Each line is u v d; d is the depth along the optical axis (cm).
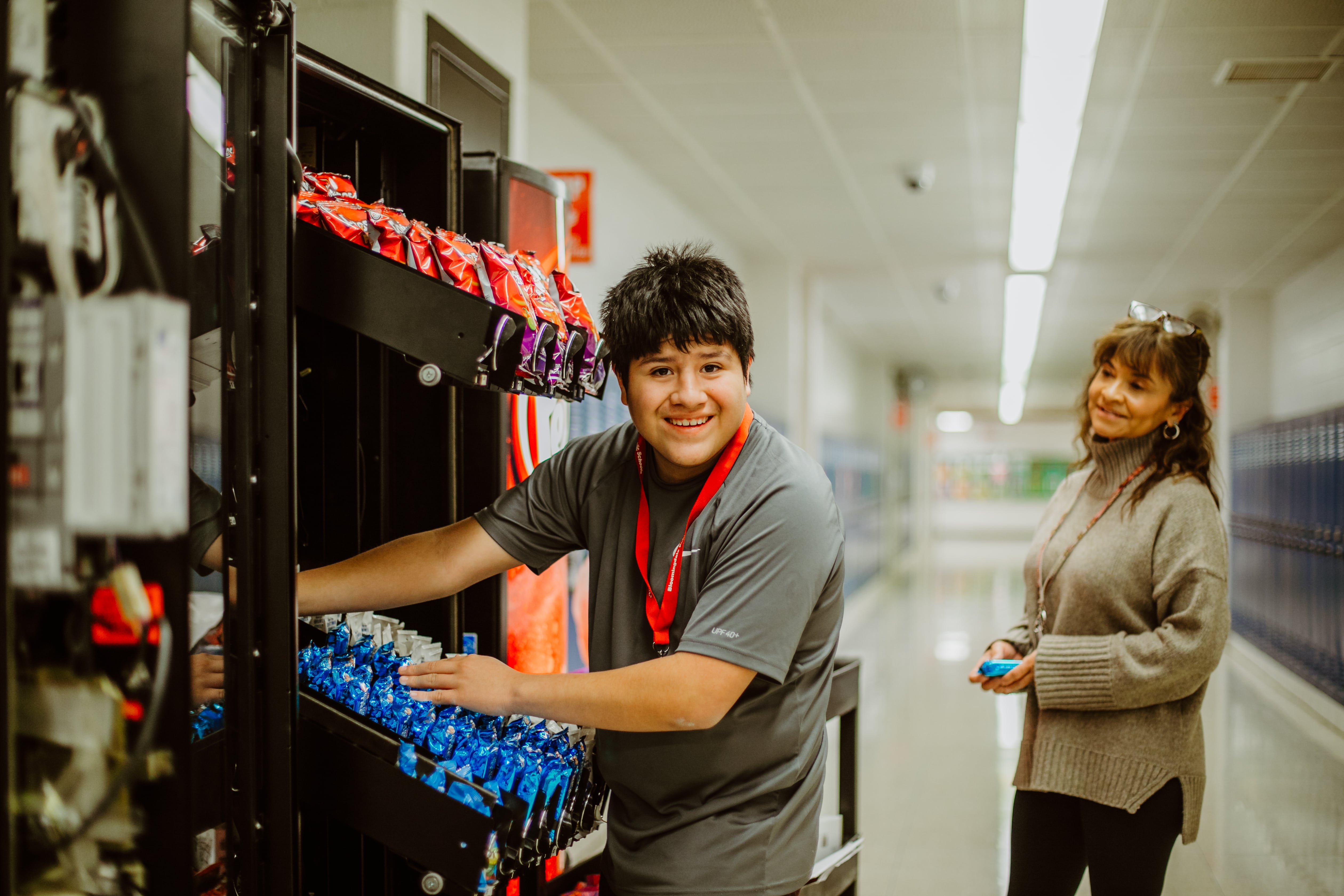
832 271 891
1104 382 195
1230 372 937
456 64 274
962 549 2589
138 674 101
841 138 538
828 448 995
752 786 136
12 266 94
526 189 237
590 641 148
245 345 119
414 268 126
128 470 100
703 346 127
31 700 96
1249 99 462
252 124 118
